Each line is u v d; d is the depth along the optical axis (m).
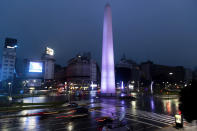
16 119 22.95
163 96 62.66
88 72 172.25
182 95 9.55
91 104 39.53
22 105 36.12
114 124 16.20
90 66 175.25
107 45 59.12
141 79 145.75
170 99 52.69
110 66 59.19
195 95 9.00
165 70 147.88
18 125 19.45
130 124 20.03
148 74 156.62
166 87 113.75
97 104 39.41
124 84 142.50
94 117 23.94
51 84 158.62
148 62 161.12
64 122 20.86
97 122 20.69
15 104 36.75
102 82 60.06
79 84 155.00
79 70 172.12
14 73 137.12
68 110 29.80
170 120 22.41
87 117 23.97
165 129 17.47
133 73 162.38
